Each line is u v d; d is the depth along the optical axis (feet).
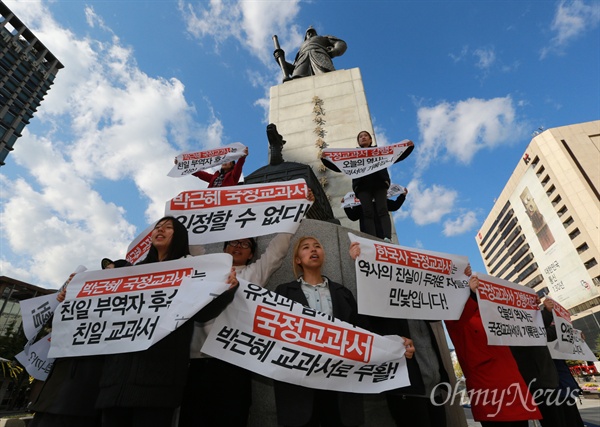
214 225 9.82
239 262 10.67
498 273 309.83
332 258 11.88
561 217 201.36
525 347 11.22
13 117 170.60
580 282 191.01
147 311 7.19
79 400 6.52
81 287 7.85
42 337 9.37
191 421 7.54
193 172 15.40
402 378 7.29
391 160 14.69
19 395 111.45
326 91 30.91
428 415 8.64
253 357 7.30
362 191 17.76
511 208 259.39
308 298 8.75
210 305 7.43
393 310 8.72
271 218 9.76
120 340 6.81
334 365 7.25
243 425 7.98
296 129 28.91
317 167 25.93
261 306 7.82
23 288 138.51
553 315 12.14
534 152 219.00
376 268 9.11
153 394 6.09
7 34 175.11
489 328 9.68
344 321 8.18
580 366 128.36
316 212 16.56
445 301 9.58
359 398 7.19
